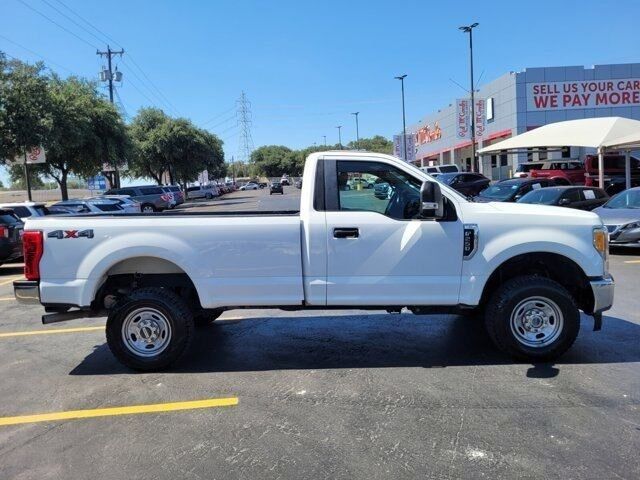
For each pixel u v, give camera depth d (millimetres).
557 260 5438
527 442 3791
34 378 5426
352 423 4168
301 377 5191
